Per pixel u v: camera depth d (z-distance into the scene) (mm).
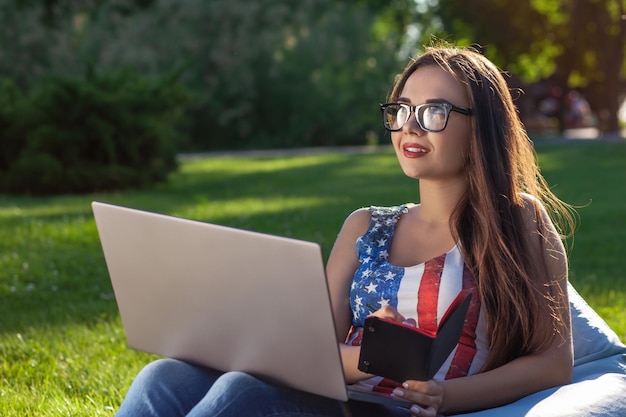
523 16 38312
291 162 23906
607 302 7551
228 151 33156
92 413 4852
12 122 17891
